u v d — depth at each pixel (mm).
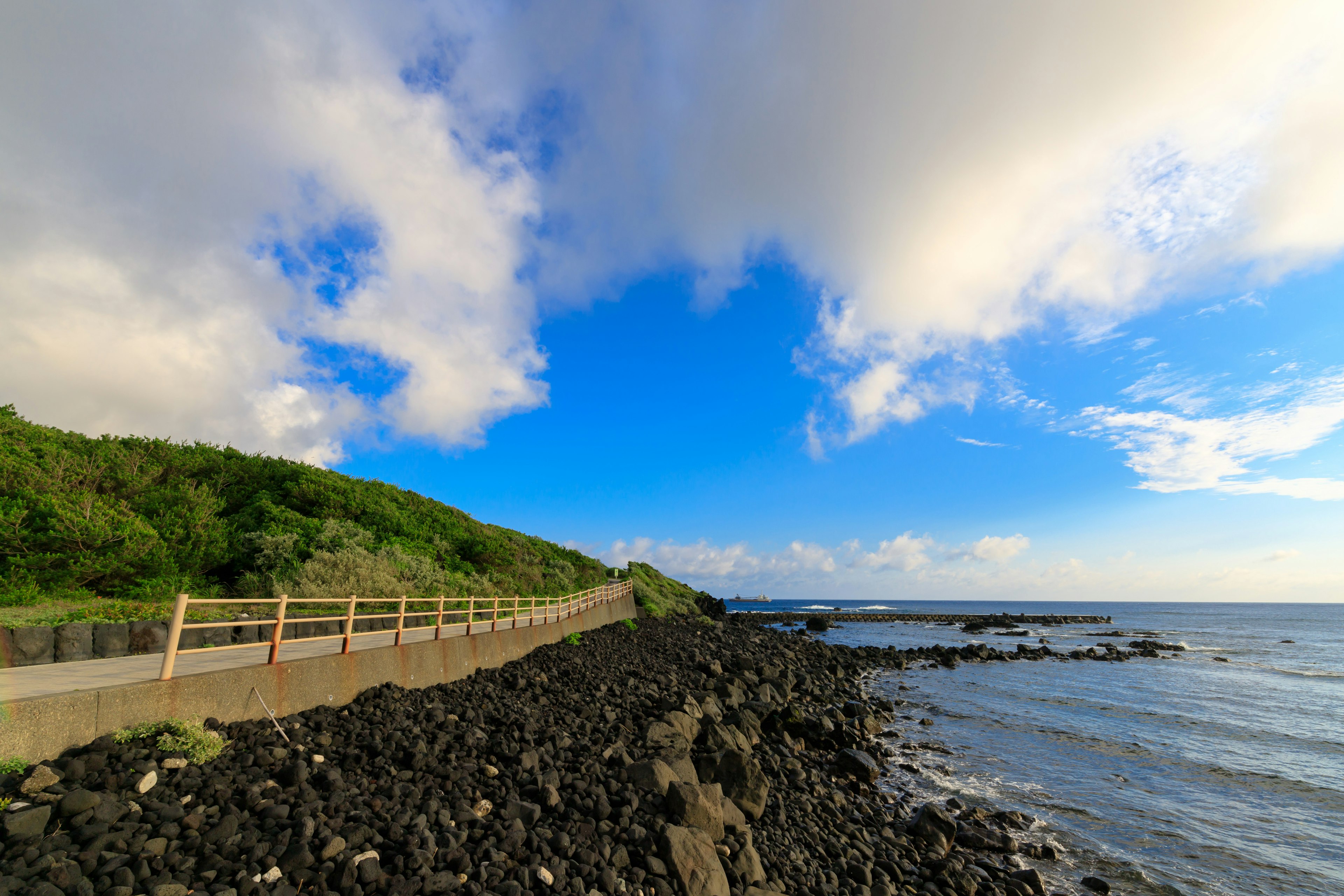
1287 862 12023
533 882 6457
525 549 42875
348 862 5566
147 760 6320
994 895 10477
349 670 10406
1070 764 17891
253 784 6543
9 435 18969
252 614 15617
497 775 8883
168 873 4930
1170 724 23312
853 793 14758
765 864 9523
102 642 10797
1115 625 93250
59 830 5031
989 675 37438
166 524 18125
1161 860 12078
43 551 14562
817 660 38562
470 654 15023
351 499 28781
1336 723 23750
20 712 5664
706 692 20578
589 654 22891
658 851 7883
